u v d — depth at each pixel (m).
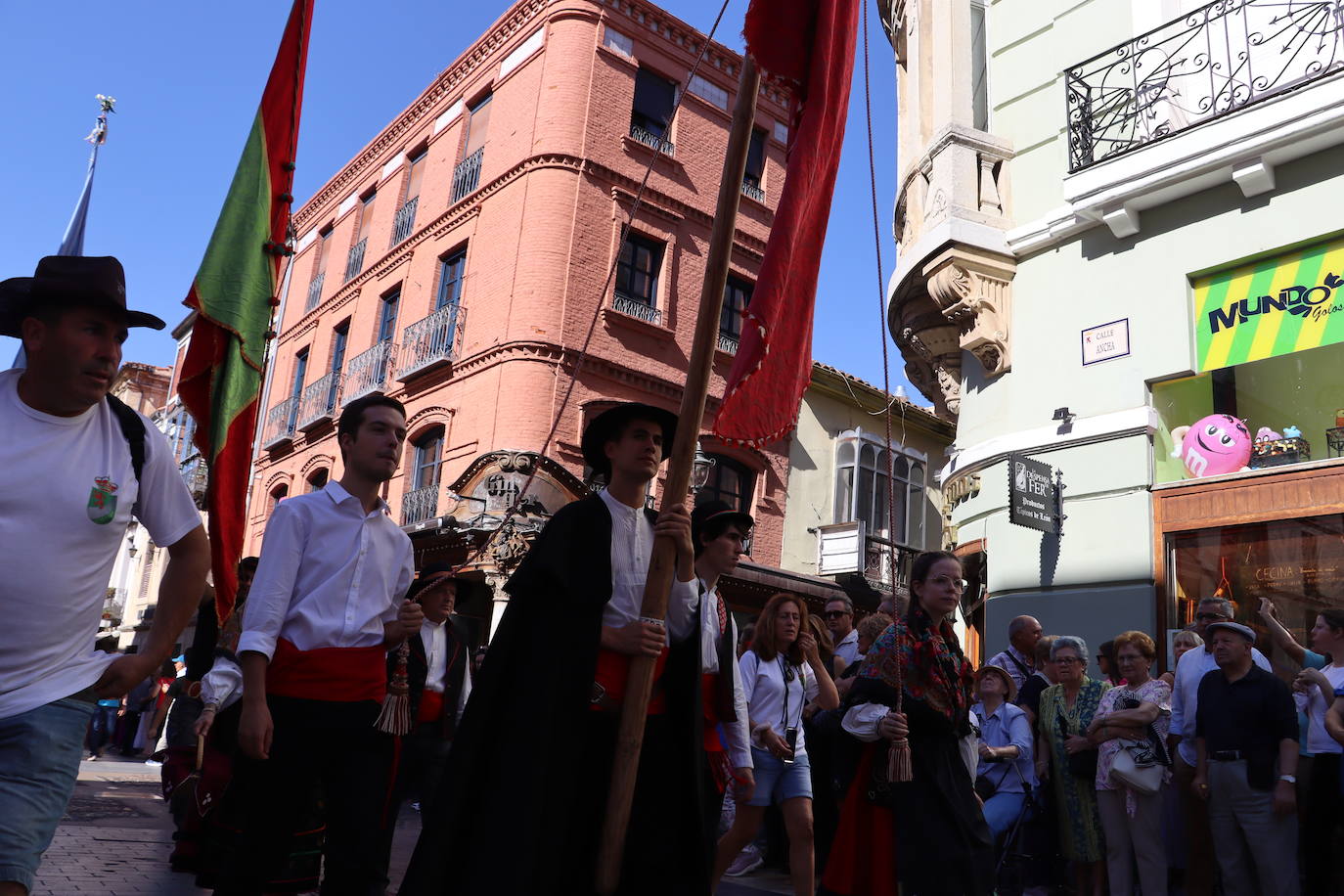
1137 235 9.37
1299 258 8.33
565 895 2.84
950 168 10.44
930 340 11.40
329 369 22.36
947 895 3.88
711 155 19.17
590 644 2.89
